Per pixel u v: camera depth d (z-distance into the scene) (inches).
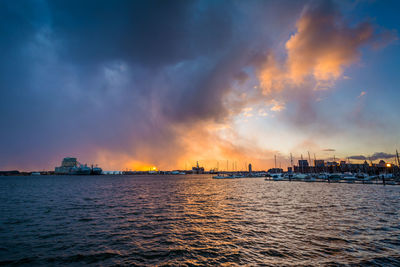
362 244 653.3
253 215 1082.7
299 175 4918.8
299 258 555.2
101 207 1364.4
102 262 549.0
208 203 1526.8
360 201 1536.7
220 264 526.6
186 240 708.0
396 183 3083.2
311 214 1093.8
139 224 917.2
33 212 1195.9
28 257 580.7
